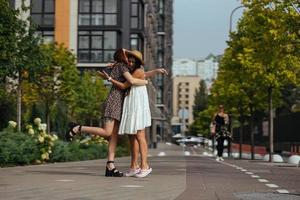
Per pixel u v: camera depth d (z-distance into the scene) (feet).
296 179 43.01
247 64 99.76
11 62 67.62
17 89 87.04
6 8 66.03
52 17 169.99
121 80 38.22
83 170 46.60
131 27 186.39
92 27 170.71
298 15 72.74
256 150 156.76
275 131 150.61
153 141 228.43
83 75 142.82
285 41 74.23
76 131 38.50
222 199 28.91
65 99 112.78
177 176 41.93
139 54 38.55
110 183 34.60
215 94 155.63
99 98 138.21
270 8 75.31
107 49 171.42
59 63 108.47
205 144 293.02
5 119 87.97
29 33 75.10
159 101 336.49
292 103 208.74
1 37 64.95
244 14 80.53
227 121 85.76
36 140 60.70
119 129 38.52
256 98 129.49
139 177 39.27
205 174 46.06
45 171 44.57
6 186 31.89
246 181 40.29
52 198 27.02
